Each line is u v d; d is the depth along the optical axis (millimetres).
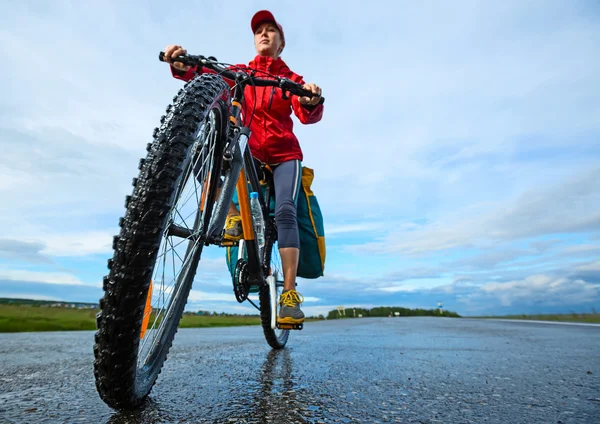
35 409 1146
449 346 2850
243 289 2178
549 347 2770
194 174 1300
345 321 7938
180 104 1092
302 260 2617
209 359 2137
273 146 2381
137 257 881
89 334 4098
